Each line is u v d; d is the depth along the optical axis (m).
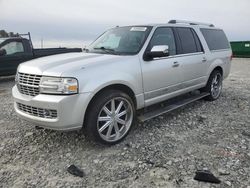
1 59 9.89
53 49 11.30
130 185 3.22
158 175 3.40
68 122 3.77
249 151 4.02
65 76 3.73
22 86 4.14
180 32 5.79
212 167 3.56
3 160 3.85
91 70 3.95
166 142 4.36
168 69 5.17
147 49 4.82
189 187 3.15
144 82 4.69
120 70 4.28
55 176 3.45
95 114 3.97
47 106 3.75
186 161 3.73
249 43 24.12
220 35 7.30
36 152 4.08
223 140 4.43
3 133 4.82
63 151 4.10
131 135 4.65
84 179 3.37
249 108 6.30
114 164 3.71
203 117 5.56
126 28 5.47
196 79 6.14
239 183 3.20
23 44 10.51
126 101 4.37
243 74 12.67
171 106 5.51
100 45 5.37
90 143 4.35
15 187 3.21
